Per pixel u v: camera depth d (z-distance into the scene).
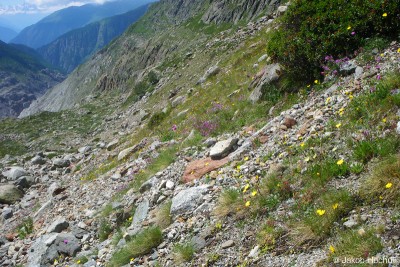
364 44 11.48
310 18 12.93
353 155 7.16
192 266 7.22
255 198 7.86
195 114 20.23
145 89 79.94
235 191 8.48
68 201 17.80
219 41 57.59
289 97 12.94
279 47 13.70
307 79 12.91
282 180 7.85
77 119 84.62
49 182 27.45
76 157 35.19
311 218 6.30
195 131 15.73
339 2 12.44
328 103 10.13
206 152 12.71
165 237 8.78
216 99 20.30
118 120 63.12
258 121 12.99
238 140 11.83
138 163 17.19
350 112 8.62
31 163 36.91
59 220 14.52
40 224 16.52
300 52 12.66
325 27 12.38
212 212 8.51
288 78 13.52
